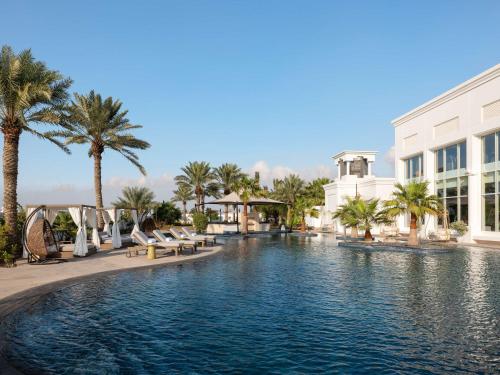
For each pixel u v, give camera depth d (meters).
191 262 15.22
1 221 16.95
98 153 26.95
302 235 33.84
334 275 12.05
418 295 9.14
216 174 47.88
